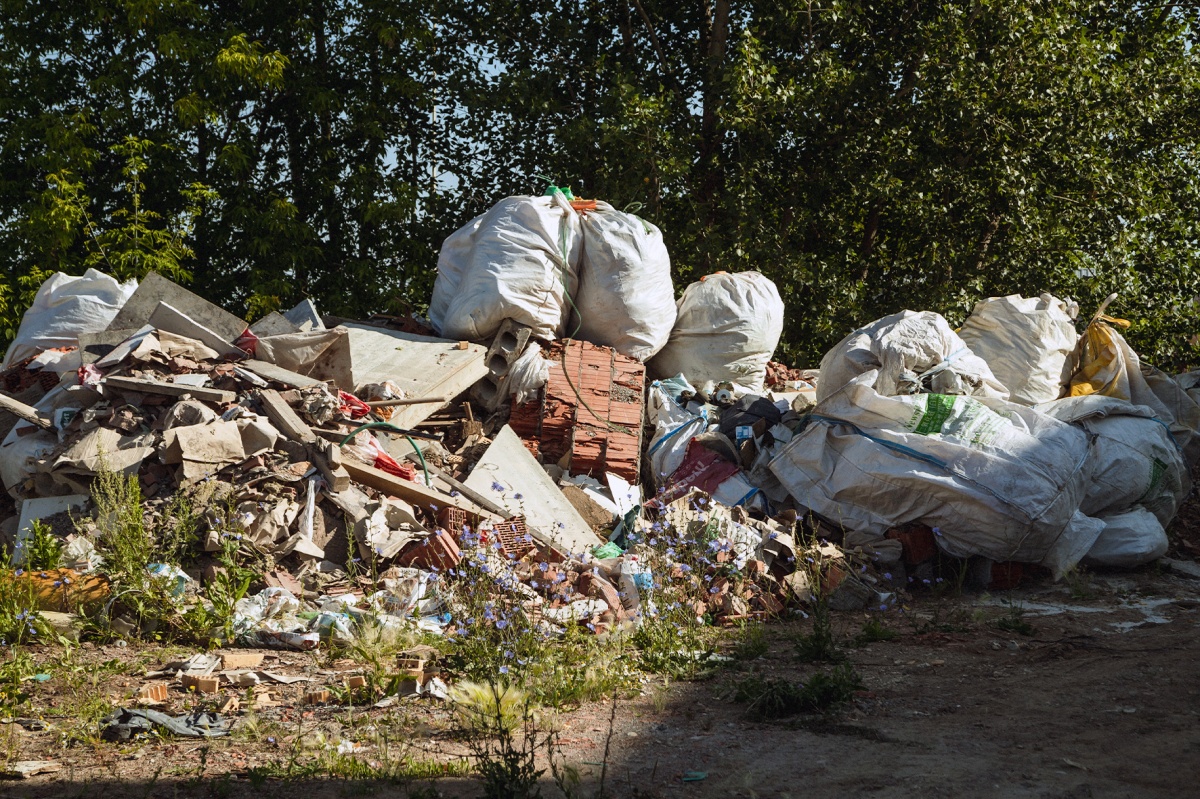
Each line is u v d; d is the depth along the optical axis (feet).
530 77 51.44
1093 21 56.13
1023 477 23.31
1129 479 26.07
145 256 50.88
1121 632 19.39
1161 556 26.00
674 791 11.19
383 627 17.19
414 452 24.90
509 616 16.52
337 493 21.06
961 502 23.30
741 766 12.03
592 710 14.49
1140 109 52.26
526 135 54.60
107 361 23.91
